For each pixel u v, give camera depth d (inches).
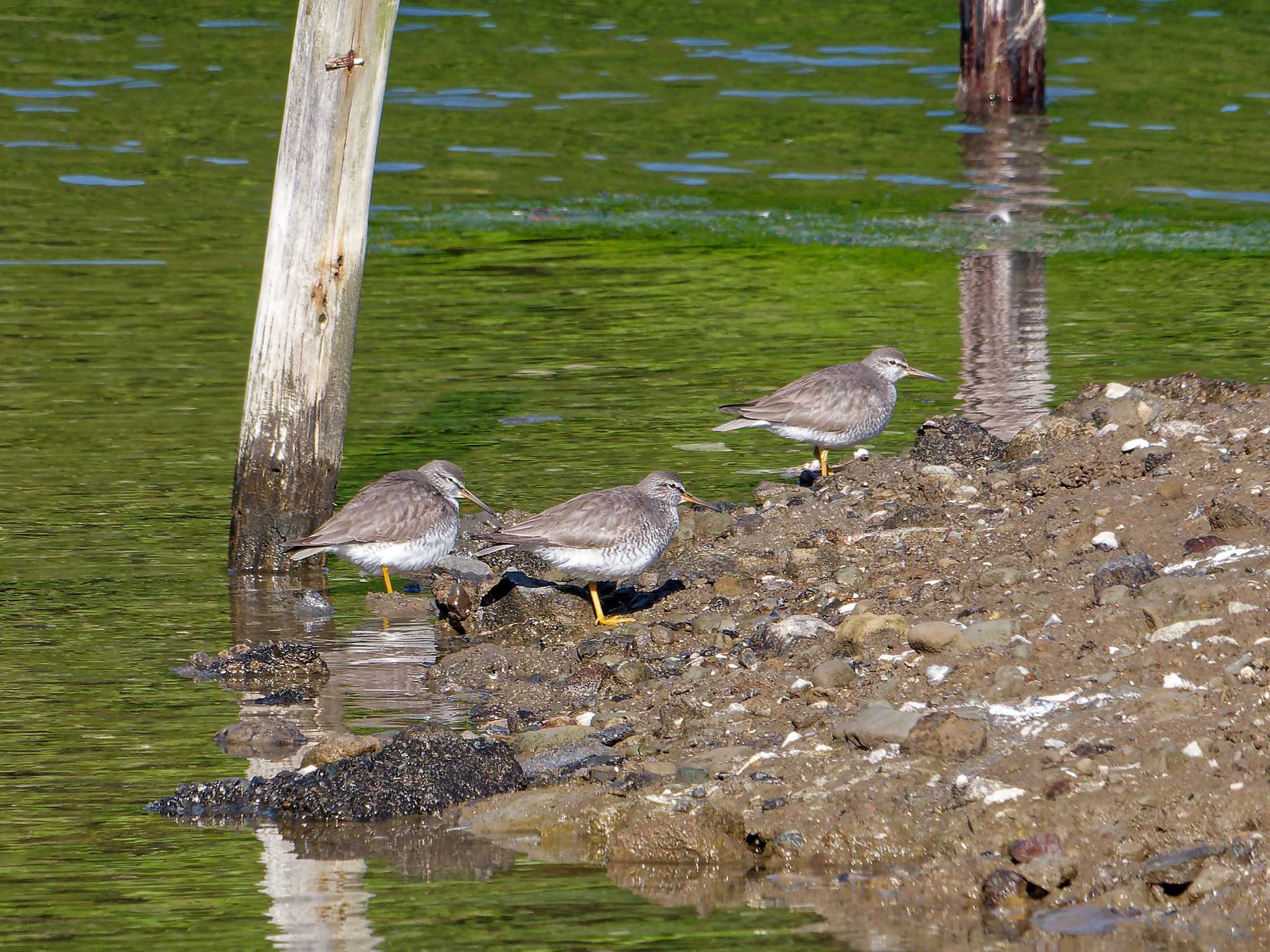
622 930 382.9
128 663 575.8
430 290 1101.1
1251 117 1473.9
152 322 1021.8
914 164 1371.8
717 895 401.4
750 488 743.7
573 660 570.6
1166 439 647.1
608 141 1443.2
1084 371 885.2
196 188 1321.4
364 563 650.2
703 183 1341.0
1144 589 511.8
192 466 794.8
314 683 560.1
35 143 1407.5
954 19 1830.7
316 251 665.6
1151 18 1822.1
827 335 985.5
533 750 492.1
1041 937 371.9
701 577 635.5
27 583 653.9
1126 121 1470.2
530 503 719.1
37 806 457.7
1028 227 1221.1
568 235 1226.6
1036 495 647.8
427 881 413.1
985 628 510.0
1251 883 375.6
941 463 716.7
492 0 1891.0
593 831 438.3
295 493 684.1
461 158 1398.9
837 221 1245.1
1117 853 394.3
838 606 579.5
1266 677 445.1
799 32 1784.0
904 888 398.3
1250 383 786.2
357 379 922.7
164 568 678.5
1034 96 1497.3
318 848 433.4
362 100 652.7
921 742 444.5
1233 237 1186.0
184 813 455.8
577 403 877.8
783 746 466.6
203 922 389.7
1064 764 426.9
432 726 515.5
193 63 1657.2
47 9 1824.6
